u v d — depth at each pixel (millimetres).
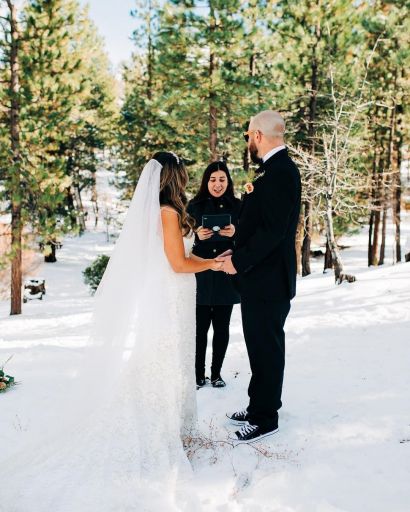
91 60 32625
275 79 19078
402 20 19312
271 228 3146
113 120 32188
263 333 3385
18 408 4062
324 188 13469
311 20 17469
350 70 17656
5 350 6559
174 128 20188
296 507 2529
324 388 4254
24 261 23891
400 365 4750
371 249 24938
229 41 15930
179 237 3217
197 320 4457
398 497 2596
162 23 16422
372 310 7832
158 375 3047
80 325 11102
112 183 31562
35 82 16062
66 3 16922
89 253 34656
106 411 2984
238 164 20094
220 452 3184
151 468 2770
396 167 22984
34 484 2635
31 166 16578
